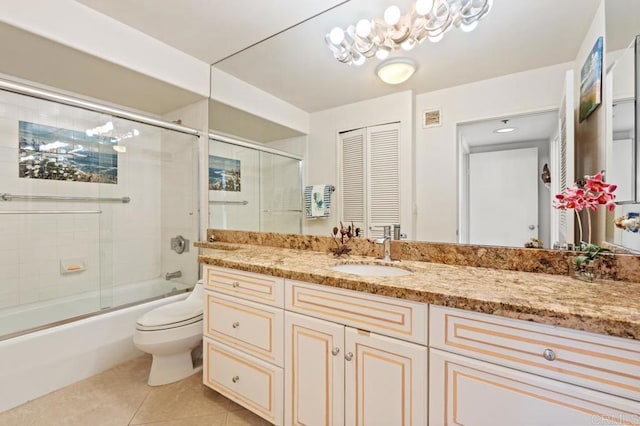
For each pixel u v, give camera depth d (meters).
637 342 0.68
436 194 1.47
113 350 1.92
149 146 2.79
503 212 1.31
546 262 1.19
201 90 2.29
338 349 1.12
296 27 1.85
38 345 1.60
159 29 1.88
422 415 0.95
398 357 0.99
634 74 1.05
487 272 1.23
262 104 2.10
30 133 2.13
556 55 1.21
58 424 1.40
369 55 1.65
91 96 2.34
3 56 1.70
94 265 2.46
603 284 1.01
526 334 0.80
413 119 1.54
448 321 0.91
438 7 1.41
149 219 2.81
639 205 1.04
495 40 1.33
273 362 1.31
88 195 2.42
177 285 2.71
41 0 1.49
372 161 1.67
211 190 2.46
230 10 1.69
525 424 0.80
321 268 1.29
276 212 2.08
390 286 0.99
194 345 1.79
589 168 1.14
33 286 2.16
